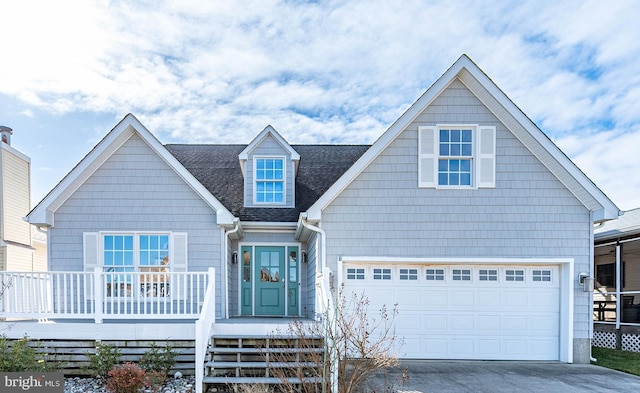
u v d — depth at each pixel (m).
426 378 7.54
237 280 11.41
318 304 8.47
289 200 11.60
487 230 9.16
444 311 9.23
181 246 9.65
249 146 11.63
